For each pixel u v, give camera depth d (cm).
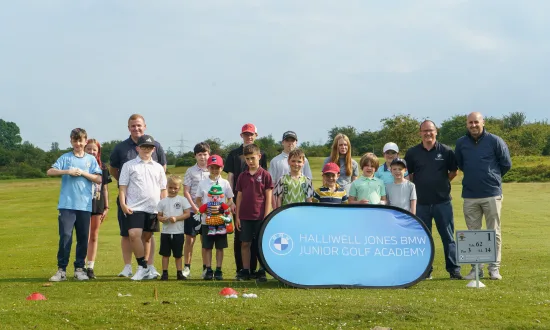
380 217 906
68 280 959
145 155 992
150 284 897
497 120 8544
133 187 982
